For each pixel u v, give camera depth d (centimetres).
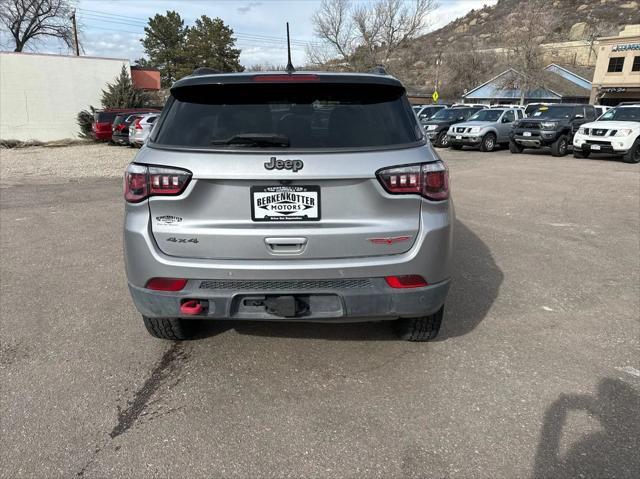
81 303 418
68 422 262
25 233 656
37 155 1934
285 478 223
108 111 2462
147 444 245
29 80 2672
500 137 1944
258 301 276
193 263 268
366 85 287
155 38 6038
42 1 4356
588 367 314
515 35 4616
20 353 334
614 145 1452
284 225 267
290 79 277
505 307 407
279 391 290
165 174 263
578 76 5325
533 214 756
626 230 659
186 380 302
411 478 223
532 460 232
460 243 595
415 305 280
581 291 443
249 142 264
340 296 273
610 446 241
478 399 280
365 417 266
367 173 261
